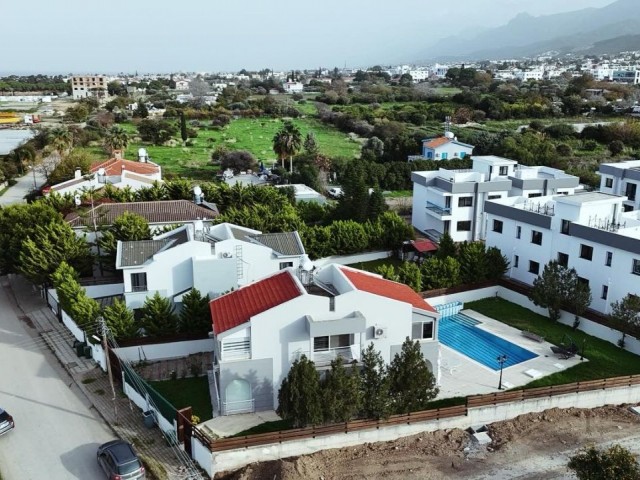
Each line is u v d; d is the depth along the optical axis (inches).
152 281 1651.1
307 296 1245.1
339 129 6131.9
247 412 1282.0
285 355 1269.7
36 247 1872.5
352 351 1279.5
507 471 1126.4
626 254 1667.1
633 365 1517.0
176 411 1151.6
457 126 5802.2
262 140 5423.2
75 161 3417.8
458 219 2529.5
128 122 6373.0
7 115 7052.2
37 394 1360.7
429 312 1343.5
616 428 1272.1
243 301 1360.7
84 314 1523.1
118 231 2007.9
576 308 1712.6
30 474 1079.0
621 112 6082.7
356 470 1114.1
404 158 4505.4
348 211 2642.7
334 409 1128.8
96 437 1198.9
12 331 1702.8
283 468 1088.8
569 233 1838.1
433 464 1140.5
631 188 2507.4
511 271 2097.7
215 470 1097.4
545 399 1310.3
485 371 1488.7
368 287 1357.0
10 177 3981.3
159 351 1526.8
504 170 2778.1
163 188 2620.6
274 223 2228.1
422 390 1219.2
